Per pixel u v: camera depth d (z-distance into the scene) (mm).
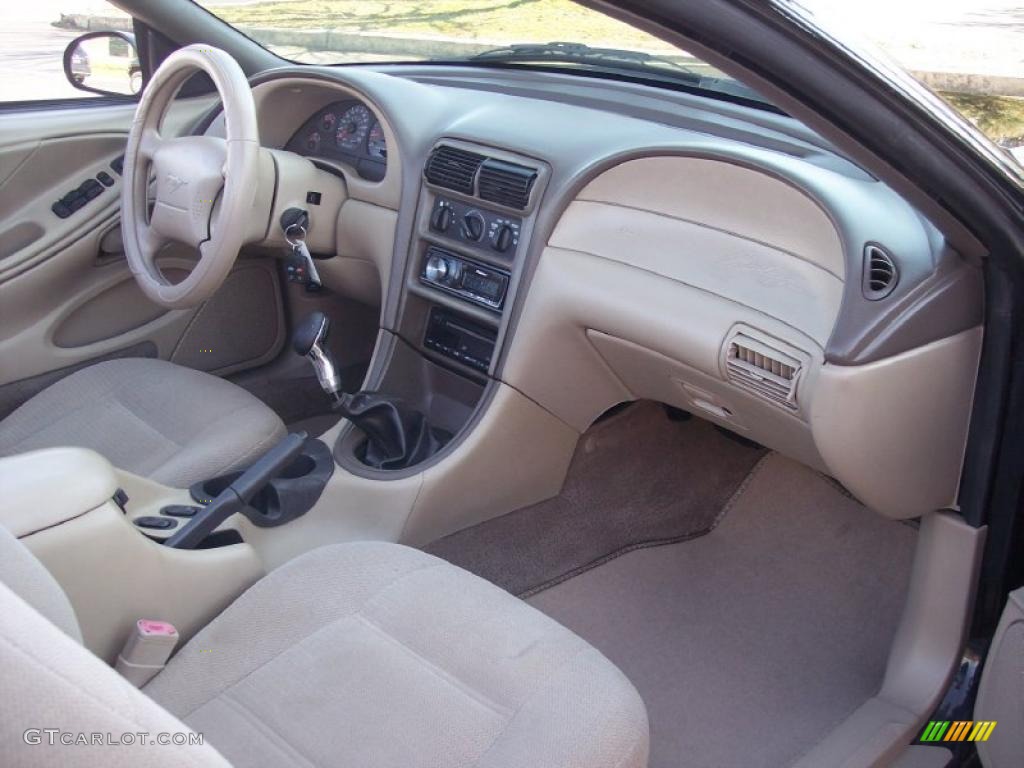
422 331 2229
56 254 2354
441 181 2082
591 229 1890
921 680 1731
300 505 1934
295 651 1327
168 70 2045
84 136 2389
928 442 1573
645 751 1235
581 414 2156
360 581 1419
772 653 2010
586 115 2053
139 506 1702
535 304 1967
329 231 2348
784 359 1628
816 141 1856
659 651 2018
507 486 2146
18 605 686
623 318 1839
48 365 2398
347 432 2131
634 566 2195
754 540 2258
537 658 1297
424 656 1309
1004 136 1827
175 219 2021
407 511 2002
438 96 2264
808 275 1618
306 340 1980
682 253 1772
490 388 2061
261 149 2211
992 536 1643
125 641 1372
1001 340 1488
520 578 2113
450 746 1192
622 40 2182
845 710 1876
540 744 1178
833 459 1576
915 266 1476
